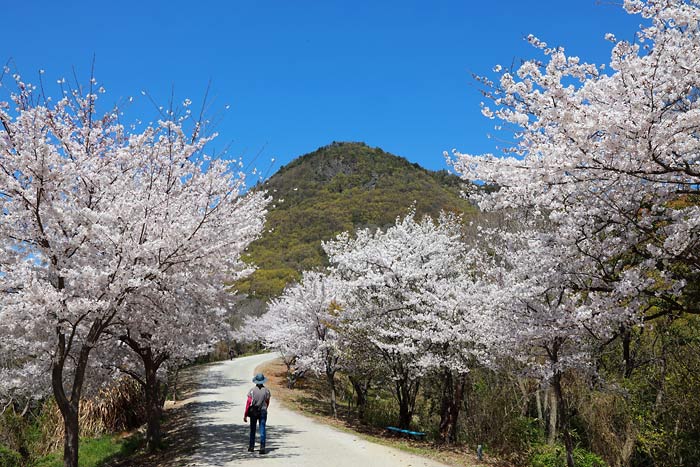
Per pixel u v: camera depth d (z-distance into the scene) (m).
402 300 14.17
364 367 15.98
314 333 19.23
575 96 5.89
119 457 11.17
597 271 7.50
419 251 14.52
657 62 5.27
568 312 7.94
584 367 9.00
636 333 11.26
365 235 17.48
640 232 7.00
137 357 12.63
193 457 9.98
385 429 14.99
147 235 8.62
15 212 7.80
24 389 11.95
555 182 6.25
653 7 5.66
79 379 8.07
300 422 15.43
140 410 16.33
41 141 7.14
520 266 8.92
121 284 7.80
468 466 9.91
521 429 11.40
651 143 5.40
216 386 26.02
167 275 8.92
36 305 7.23
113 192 8.82
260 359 43.69
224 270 10.72
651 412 10.17
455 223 17.23
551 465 9.73
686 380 9.82
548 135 6.60
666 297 6.70
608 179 6.36
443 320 12.75
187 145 9.89
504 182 7.02
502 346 10.29
